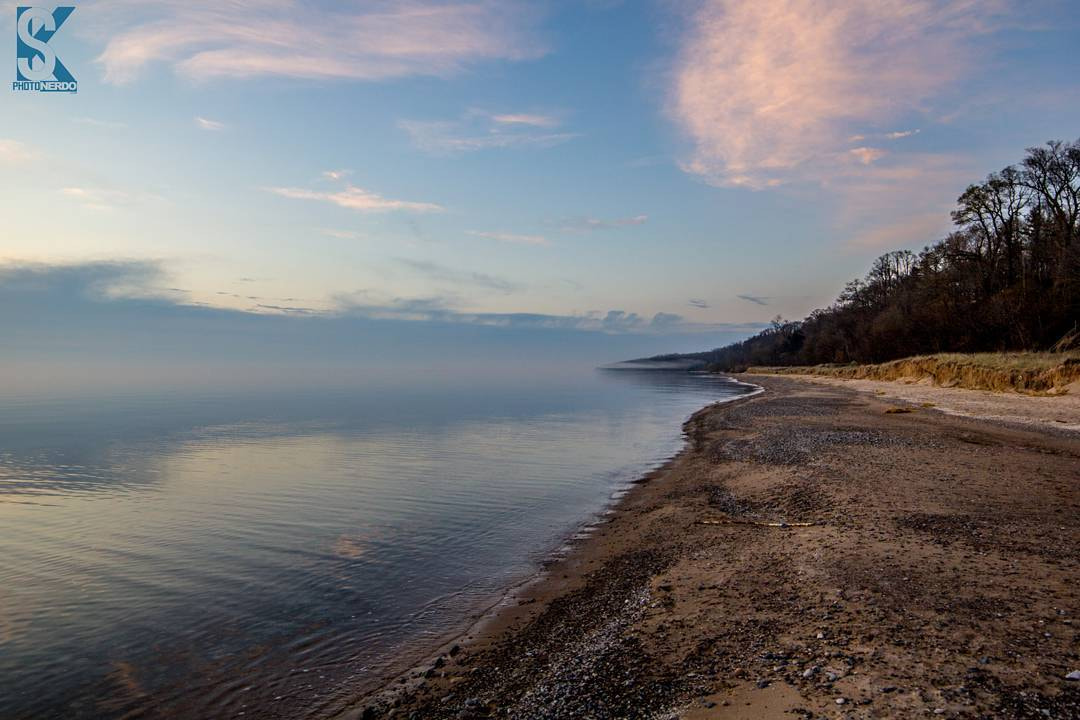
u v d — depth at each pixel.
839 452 19.05
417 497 16.20
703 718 4.71
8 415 49.25
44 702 6.22
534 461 22.38
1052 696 4.56
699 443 25.36
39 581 9.93
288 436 32.75
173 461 24.28
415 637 7.59
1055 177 52.28
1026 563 7.96
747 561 9.09
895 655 5.43
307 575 10.07
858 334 95.62
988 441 20.55
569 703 5.30
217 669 6.86
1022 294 52.22
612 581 9.18
